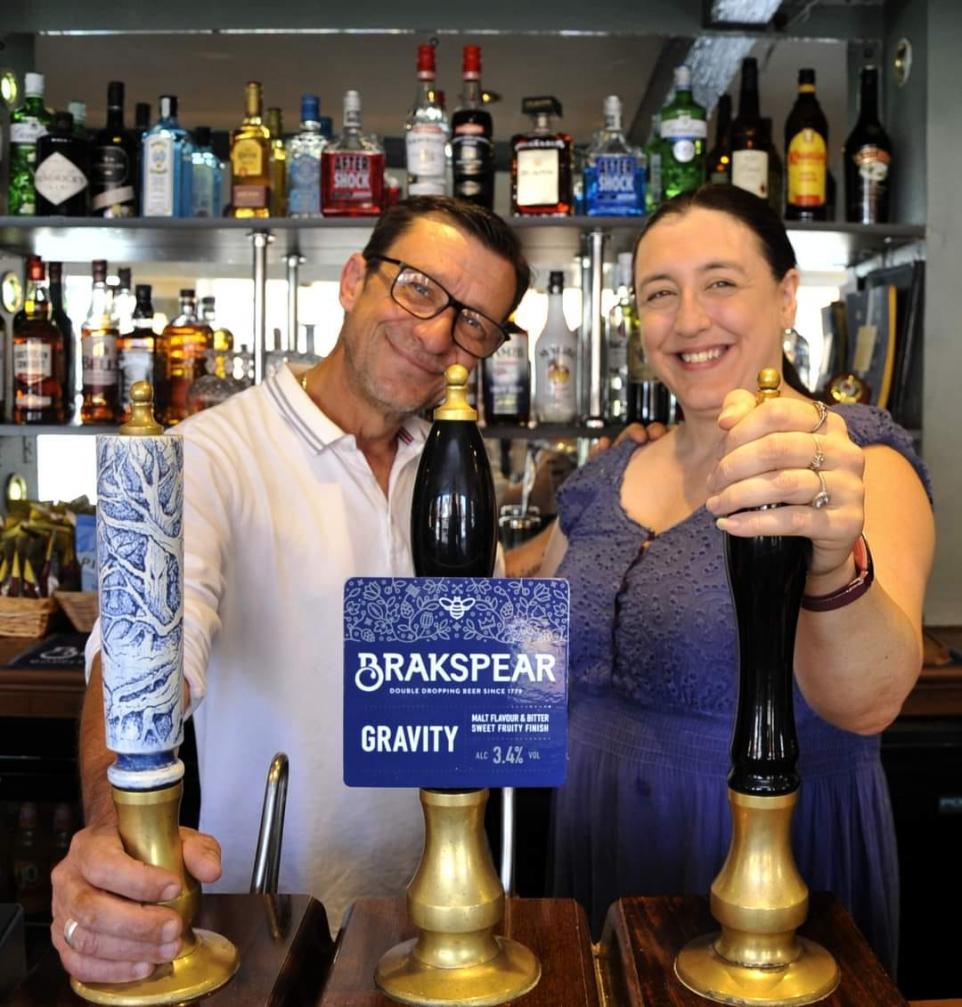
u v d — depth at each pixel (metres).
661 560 1.35
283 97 3.56
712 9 2.85
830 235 2.76
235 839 1.43
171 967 0.69
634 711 1.34
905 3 2.85
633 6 2.97
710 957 0.70
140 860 0.69
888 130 2.94
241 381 2.79
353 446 1.46
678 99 2.77
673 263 1.42
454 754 0.70
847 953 0.72
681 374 1.45
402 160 3.63
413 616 0.69
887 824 1.29
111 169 2.78
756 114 2.80
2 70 3.04
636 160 2.73
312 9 2.99
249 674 1.43
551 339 2.91
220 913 0.78
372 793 1.43
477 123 2.66
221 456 1.43
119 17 3.02
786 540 0.67
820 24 2.98
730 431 0.69
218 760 1.44
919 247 2.78
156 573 0.67
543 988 0.68
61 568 2.90
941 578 2.80
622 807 1.31
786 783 0.69
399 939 0.75
